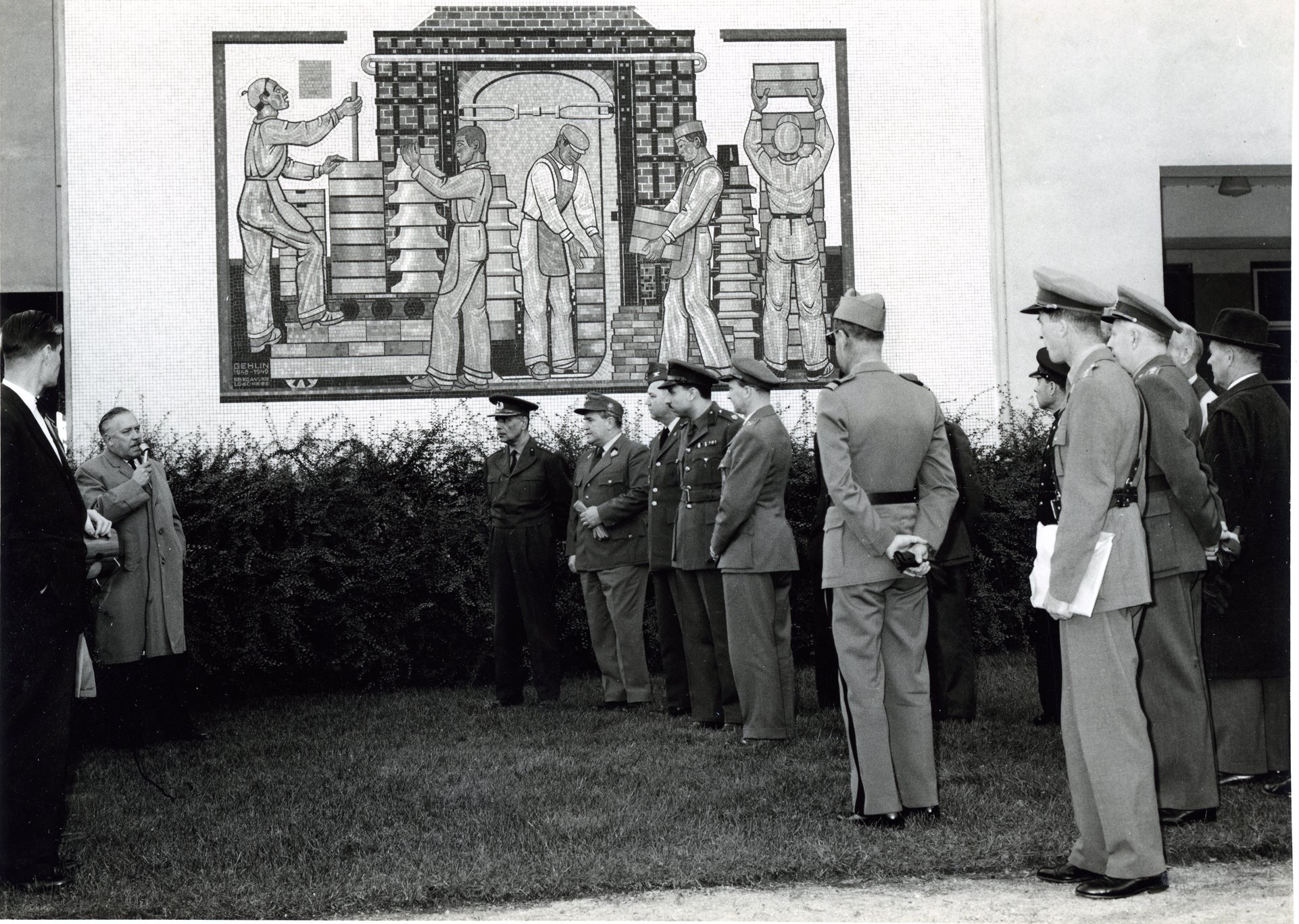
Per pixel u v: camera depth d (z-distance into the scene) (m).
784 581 6.91
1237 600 5.55
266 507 9.14
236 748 7.14
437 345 10.80
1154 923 3.82
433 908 4.18
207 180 10.74
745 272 11.06
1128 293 5.23
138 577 7.14
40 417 4.53
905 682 5.09
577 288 10.94
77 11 10.70
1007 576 10.15
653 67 11.09
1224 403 5.74
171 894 4.31
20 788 4.38
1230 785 5.55
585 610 9.67
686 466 7.33
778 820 5.05
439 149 10.89
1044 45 11.38
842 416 5.00
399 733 7.46
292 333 10.73
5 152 10.70
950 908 4.04
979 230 11.29
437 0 10.95
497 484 8.44
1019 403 11.20
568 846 4.75
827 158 11.16
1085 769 4.25
